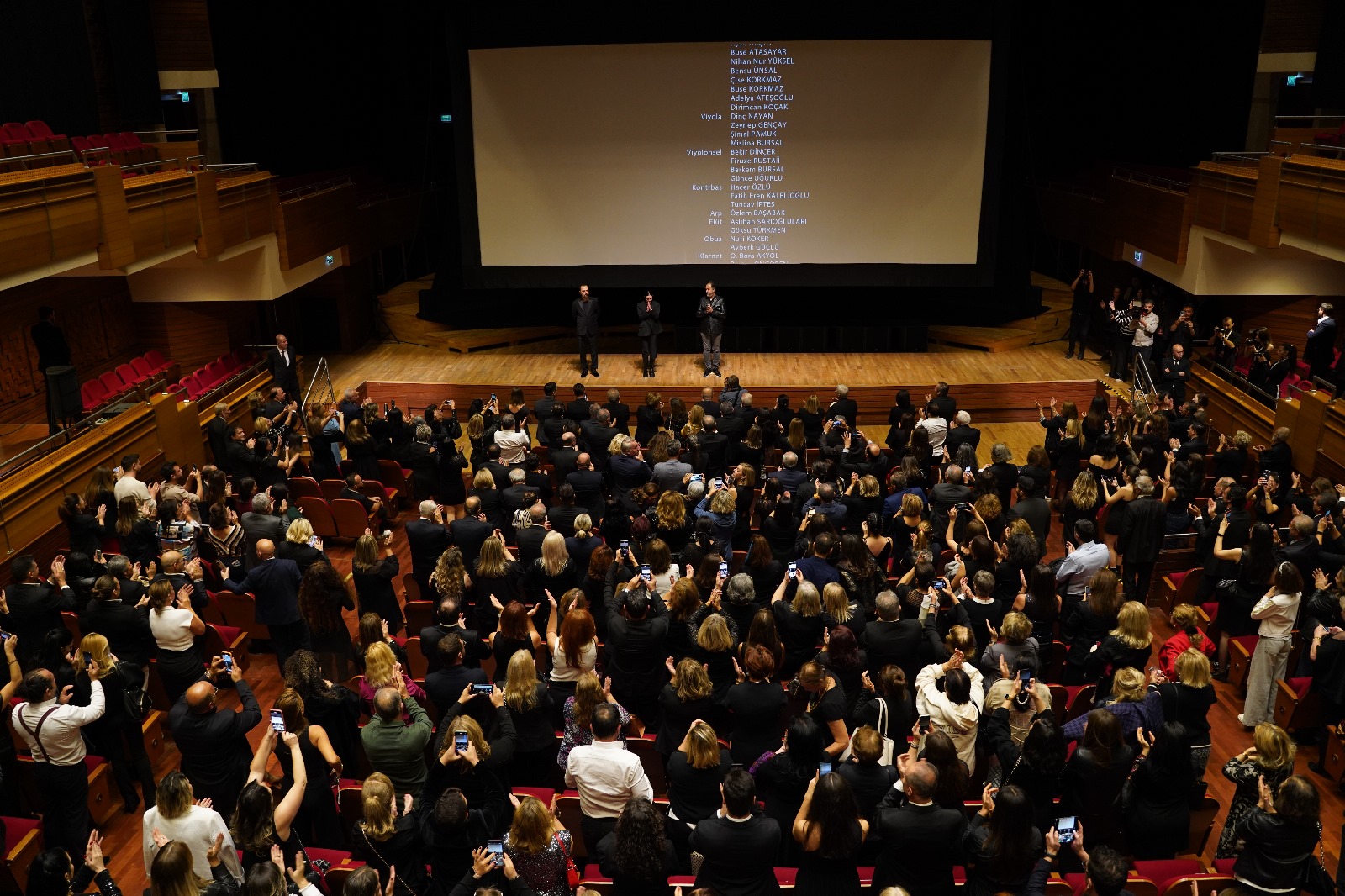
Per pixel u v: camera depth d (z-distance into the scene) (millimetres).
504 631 7371
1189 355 16672
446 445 13578
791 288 22516
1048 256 24781
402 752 6090
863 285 19703
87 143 15102
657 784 7285
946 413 13562
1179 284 17984
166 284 17906
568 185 19328
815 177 19125
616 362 20031
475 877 5070
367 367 20016
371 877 4754
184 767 6578
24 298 15398
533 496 9703
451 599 7398
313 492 13023
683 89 18719
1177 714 6602
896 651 7168
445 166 26641
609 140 19047
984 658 7141
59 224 12523
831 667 6906
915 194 19188
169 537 9797
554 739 6766
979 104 18688
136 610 8164
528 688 6512
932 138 18875
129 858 7398
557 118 18969
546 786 6891
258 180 17453
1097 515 11562
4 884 6348
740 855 5043
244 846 5379
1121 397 17062
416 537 9758
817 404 14102
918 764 5176
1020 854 5074
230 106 21516
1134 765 6117
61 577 8547
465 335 21484
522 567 8906
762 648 6289
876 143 18906
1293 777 5480
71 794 6953
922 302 22344
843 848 5047
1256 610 8523
